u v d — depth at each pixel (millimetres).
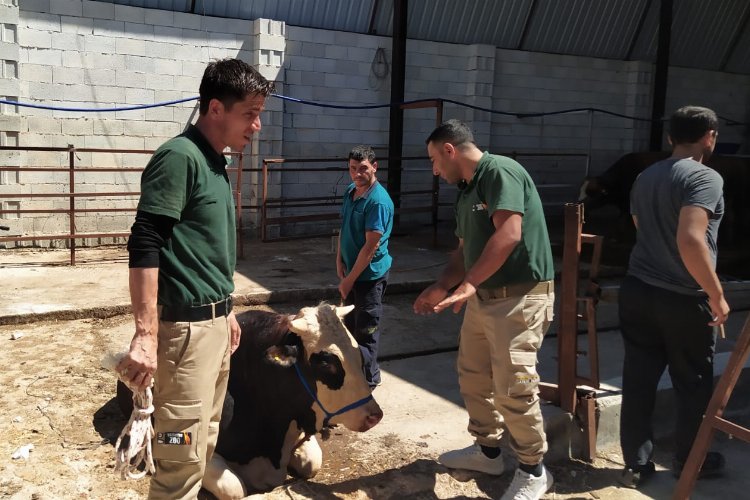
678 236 3414
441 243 11914
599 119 15734
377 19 12984
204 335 2676
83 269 9023
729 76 17250
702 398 3703
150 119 11234
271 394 3619
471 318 3654
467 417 4762
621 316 3869
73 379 5277
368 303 4867
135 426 2547
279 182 12305
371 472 3969
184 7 11398
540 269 3402
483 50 13875
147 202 2486
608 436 4387
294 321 3510
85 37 10609
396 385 5383
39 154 10453
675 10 15789
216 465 3549
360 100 12961
